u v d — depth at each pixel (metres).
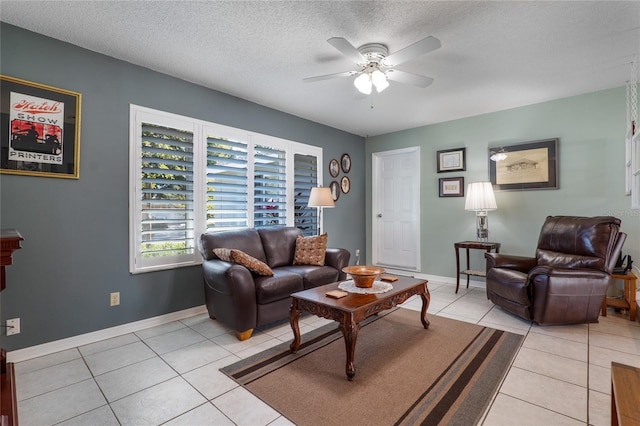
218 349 2.41
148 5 2.03
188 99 3.20
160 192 2.99
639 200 2.70
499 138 4.17
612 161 3.42
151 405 1.72
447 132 4.64
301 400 1.75
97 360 2.24
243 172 3.70
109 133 2.68
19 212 2.26
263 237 3.51
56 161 2.41
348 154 5.25
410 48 2.06
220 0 1.97
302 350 2.38
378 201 5.50
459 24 2.24
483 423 1.55
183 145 3.16
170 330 2.81
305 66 2.89
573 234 3.07
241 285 2.54
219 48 2.57
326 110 4.15
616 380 1.10
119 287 2.73
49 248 2.38
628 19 2.18
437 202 4.74
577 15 2.14
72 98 2.48
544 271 2.72
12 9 2.05
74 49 2.50
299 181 4.40
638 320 2.95
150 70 2.93
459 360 2.20
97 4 2.01
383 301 2.21
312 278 3.08
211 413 1.65
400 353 2.31
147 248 2.91
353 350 1.95
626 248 3.33
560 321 2.75
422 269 4.91
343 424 1.55
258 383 1.92
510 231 4.07
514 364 2.13
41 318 2.34
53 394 1.82
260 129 3.89
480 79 3.18
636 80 3.19
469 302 3.60
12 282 2.23
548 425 1.53
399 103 3.89
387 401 1.73
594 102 3.51
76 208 2.51
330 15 2.13
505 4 2.02
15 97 2.24
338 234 5.05
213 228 3.41
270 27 2.27
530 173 3.91
